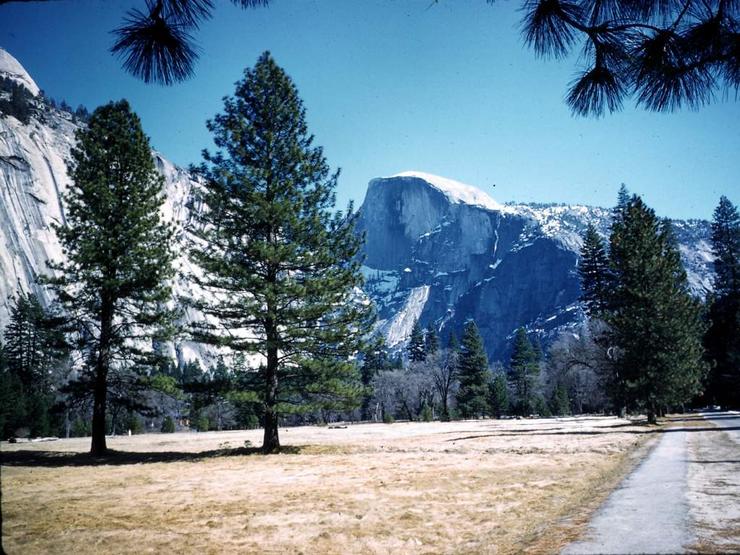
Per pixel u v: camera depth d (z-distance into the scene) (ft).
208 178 73.82
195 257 70.95
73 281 73.61
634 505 21.88
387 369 324.39
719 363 182.70
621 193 201.36
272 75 78.33
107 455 68.74
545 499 25.58
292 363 71.36
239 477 41.57
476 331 261.44
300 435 119.03
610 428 93.40
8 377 182.80
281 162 75.15
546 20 10.68
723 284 209.87
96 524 23.99
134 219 75.82
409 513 23.66
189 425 239.09
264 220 71.56
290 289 66.85
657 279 105.91
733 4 10.20
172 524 23.48
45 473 49.55
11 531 22.89
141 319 74.74
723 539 15.64
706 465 34.17
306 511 25.36
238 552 18.24
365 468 44.27
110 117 78.79
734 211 211.41
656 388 99.91
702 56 10.54
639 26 10.52
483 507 24.39
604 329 154.40
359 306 73.36
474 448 59.67
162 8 9.75
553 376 252.42
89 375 74.95
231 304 68.80
